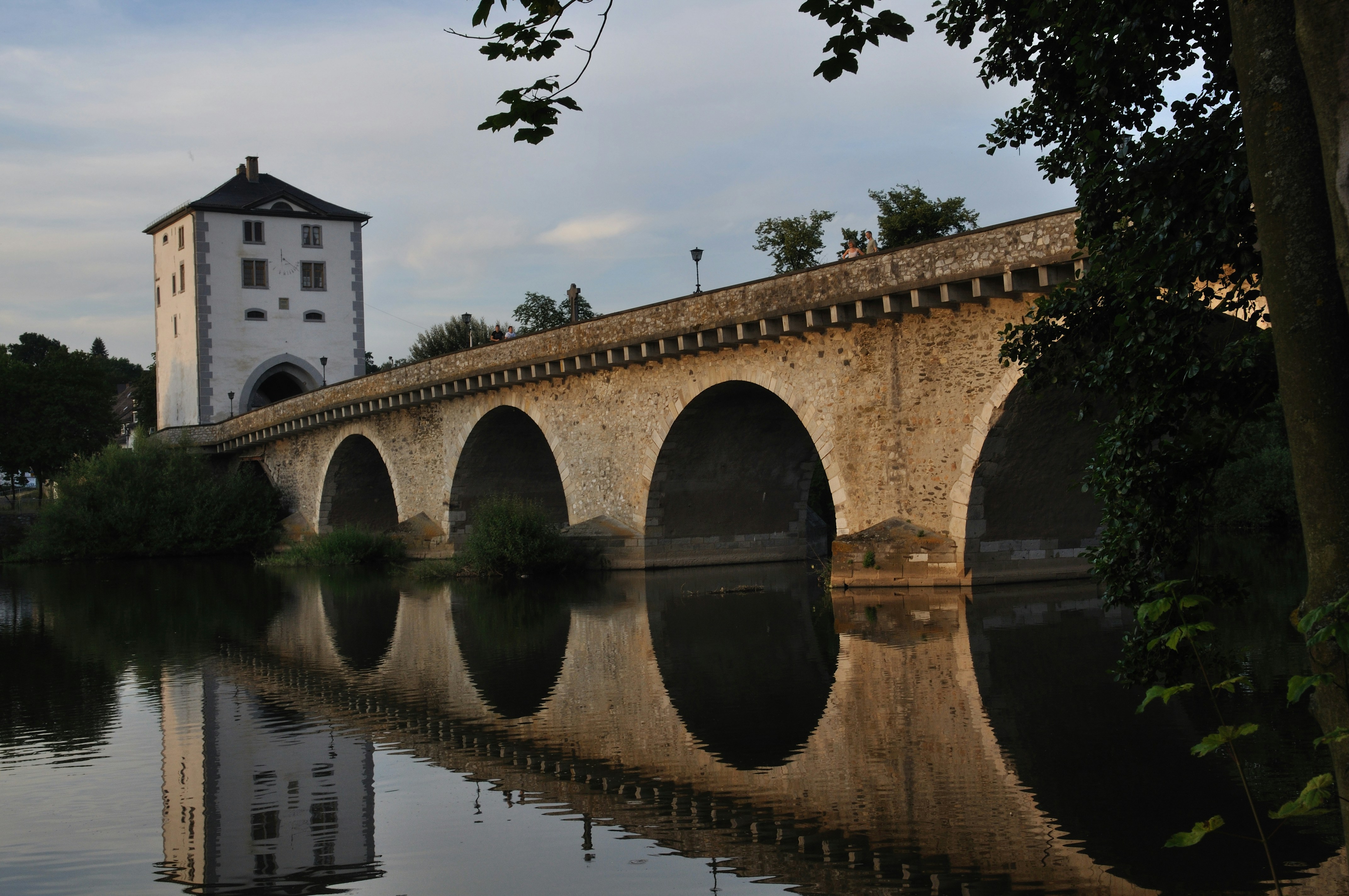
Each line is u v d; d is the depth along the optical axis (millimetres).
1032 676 12477
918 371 21516
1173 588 4922
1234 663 7477
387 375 40062
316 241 57094
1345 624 3762
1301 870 6500
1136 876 6520
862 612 18922
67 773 10023
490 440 36906
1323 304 4254
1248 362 6863
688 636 17250
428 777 9523
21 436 60219
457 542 37500
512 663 15492
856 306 22031
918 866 6832
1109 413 19969
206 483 47750
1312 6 3861
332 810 8625
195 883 7109
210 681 14844
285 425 47656
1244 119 4539
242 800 8977
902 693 11930
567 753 10117
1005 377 19672
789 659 14586
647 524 29438
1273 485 31766
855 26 5961
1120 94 7668
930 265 20484
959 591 20891
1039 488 21453
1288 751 8938
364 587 28984
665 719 11367
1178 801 7832
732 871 6926
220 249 55156
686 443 28734
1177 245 7027
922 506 21609
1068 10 7645
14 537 49469
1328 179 3869
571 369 30781
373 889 6891
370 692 13648
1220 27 7117
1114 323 7645
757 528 31906
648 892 6641
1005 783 8445
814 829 7637
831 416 23359
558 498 40062
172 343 57750
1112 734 9750
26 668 16438
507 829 7980
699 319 26094
